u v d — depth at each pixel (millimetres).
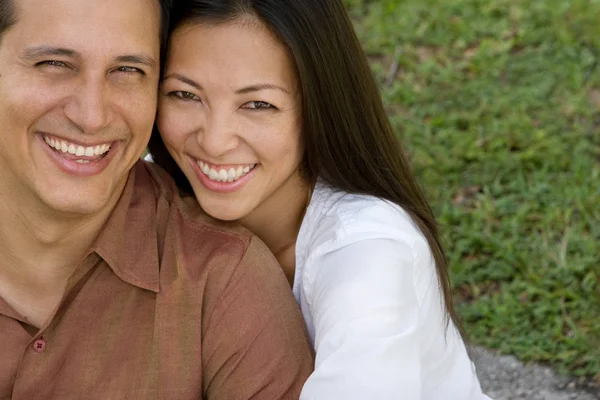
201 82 2730
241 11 2674
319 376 2557
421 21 6926
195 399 2750
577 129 5613
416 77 6305
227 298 2709
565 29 6555
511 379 4137
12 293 2799
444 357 3062
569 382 4098
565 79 6125
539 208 5047
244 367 2715
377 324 2584
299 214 3141
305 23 2730
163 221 2824
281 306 2752
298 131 2900
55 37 2410
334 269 2750
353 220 2832
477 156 5457
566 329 4379
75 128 2512
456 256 4758
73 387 2703
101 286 2709
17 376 2676
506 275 4645
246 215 3098
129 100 2555
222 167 2832
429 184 5266
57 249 2730
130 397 2709
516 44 6566
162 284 2703
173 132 2844
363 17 7094
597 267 4582
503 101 5902
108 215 2723
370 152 3023
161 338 2701
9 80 2473
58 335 2680
